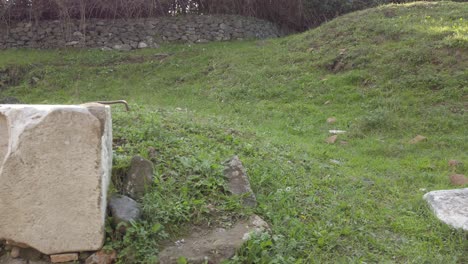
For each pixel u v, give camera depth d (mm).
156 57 11633
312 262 3047
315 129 6965
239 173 3656
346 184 4438
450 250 3285
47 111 2721
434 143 6066
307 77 9109
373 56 9023
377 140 6289
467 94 7289
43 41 12516
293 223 3389
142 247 2904
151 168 3449
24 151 2719
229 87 9320
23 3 12789
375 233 3531
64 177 2752
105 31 12656
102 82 10492
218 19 13406
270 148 5121
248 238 3033
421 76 7918
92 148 2758
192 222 3211
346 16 11750
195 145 4391
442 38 8906
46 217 2771
